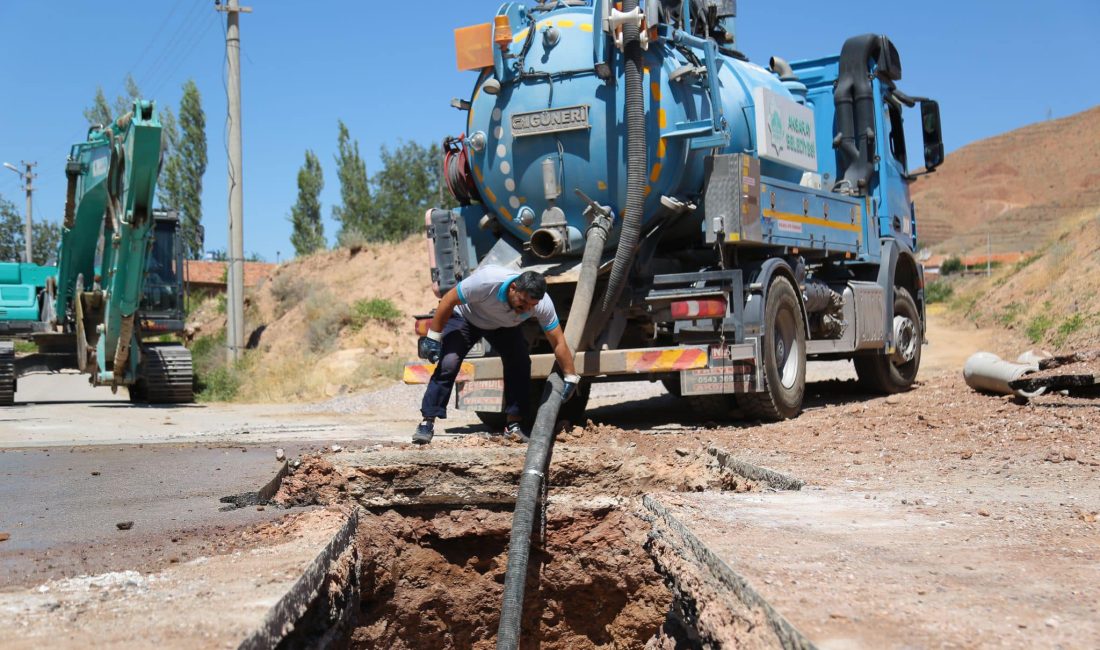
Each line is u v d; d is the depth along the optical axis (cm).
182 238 1859
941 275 3934
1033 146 14725
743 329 862
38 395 2062
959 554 408
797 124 1007
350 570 517
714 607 393
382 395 1661
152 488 668
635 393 1427
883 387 1203
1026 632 306
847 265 1164
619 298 870
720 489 670
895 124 1262
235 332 2205
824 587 355
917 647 292
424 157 4153
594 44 844
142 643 313
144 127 1370
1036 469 623
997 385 983
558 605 670
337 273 2666
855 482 597
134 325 1588
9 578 416
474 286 698
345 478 670
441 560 677
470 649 683
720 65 938
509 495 672
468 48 877
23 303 1758
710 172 863
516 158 881
